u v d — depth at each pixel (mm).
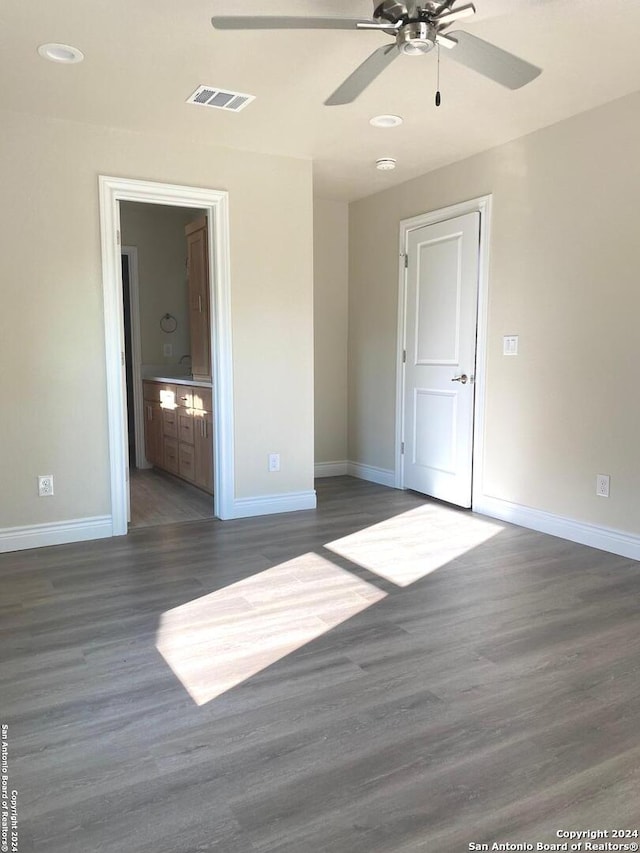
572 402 3533
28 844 1383
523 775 1604
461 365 4293
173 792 1550
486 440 4141
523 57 2674
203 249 4430
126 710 1909
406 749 1716
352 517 4145
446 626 2488
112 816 1469
